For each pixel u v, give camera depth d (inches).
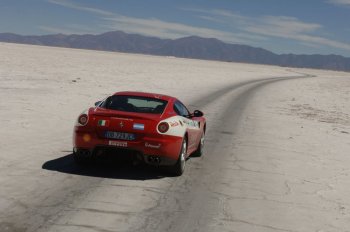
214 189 298.2
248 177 340.5
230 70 4407.0
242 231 223.0
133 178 306.3
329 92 1953.7
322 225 243.8
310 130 669.3
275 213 256.8
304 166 399.9
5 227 198.8
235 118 754.8
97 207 237.8
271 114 871.7
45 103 669.9
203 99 1073.5
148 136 302.5
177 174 326.0
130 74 1776.6
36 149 366.3
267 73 4827.8
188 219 233.3
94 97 832.3
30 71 1355.8
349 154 483.5
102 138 305.0
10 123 474.6
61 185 272.5
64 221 212.7
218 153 435.5
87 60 3006.9
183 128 325.4
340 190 324.2
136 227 214.1
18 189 256.4
